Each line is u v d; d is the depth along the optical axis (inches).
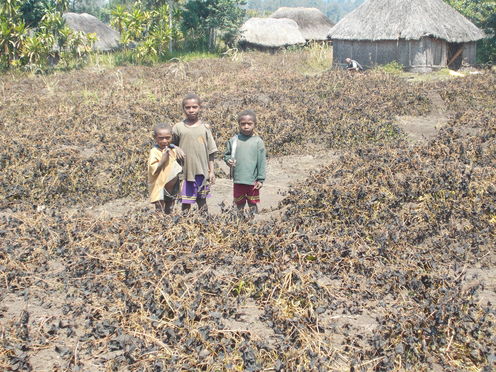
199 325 131.4
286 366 115.8
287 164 340.8
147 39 1021.8
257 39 1222.9
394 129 391.9
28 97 576.7
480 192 206.4
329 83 578.9
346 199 209.0
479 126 366.9
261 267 159.8
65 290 155.6
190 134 211.2
